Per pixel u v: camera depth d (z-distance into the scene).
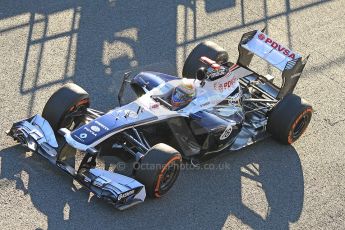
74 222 14.84
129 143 16.41
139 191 15.04
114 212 15.27
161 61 21.94
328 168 18.16
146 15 24.45
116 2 24.95
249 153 18.17
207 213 15.80
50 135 16.17
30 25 22.86
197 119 16.61
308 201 16.86
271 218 16.06
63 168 15.48
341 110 20.88
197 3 25.78
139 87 17.64
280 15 25.98
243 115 18.00
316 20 26.05
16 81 19.89
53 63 21.00
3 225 14.55
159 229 15.05
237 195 16.56
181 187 16.44
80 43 22.25
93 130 15.50
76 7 24.27
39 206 15.16
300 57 18.50
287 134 18.16
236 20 25.12
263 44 19.12
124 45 22.52
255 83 19.92
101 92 19.89
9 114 18.36
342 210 16.75
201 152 16.75
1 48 21.41
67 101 16.66
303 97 21.27
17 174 15.98
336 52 24.17
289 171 17.77
